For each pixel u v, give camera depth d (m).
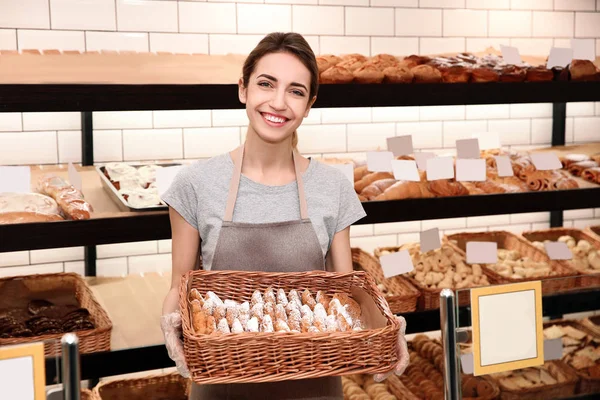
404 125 3.82
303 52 1.72
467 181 2.94
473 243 2.94
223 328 1.48
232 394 1.72
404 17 3.74
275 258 1.80
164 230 2.35
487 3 3.88
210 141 3.52
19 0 3.12
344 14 3.63
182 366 1.41
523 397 1.85
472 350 1.51
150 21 3.33
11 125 3.17
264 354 1.39
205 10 3.40
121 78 2.42
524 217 4.10
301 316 1.59
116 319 2.54
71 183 2.47
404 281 2.92
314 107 2.58
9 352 1.13
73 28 3.21
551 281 1.68
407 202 2.69
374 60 2.86
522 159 3.25
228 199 1.81
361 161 3.18
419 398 2.68
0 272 3.21
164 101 2.34
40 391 1.16
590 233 3.53
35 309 2.46
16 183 2.13
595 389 1.91
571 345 1.87
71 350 1.20
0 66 2.46
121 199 2.43
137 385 2.82
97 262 3.37
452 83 2.76
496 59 3.13
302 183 1.86
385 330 1.43
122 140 3.35
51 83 2.21
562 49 2.93
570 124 4.12
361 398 2.73
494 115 3.97
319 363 1.41
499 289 1.52
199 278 1.71
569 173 3.26
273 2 3.50
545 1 3.98
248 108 1.77
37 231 2.19
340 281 1.75
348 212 1.92
